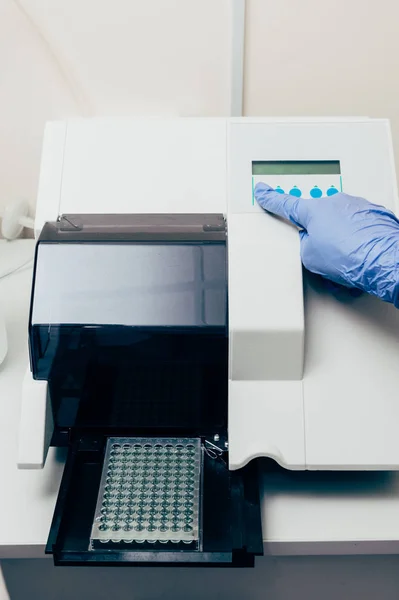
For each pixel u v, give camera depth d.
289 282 0.73
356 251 0.74
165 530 0.70
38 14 1.08
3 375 0.97
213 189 0.84
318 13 1.09
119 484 0.75
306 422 0.73
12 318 1.11
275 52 1.13
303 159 0.85
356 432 0.72
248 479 0.77
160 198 0.84
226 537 0.70
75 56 1.13
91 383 0.77
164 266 0.74
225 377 0.76
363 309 0.78
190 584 0.83
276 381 0.74
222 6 1.07
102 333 0.72
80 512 0.73
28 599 0.85
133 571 0.81
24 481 0.80
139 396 0.79
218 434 0.82
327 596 0.86
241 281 0.73
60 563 0.67
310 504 0.76
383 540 0.72
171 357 0.74
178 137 0.86
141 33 1.10
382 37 1.12
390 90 1.19
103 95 1.19
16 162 1.29
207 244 0.76
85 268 0.74
